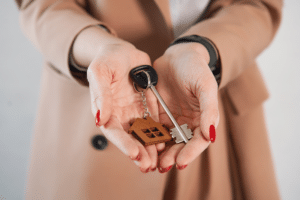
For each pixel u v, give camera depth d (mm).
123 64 604
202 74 555
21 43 1776
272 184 938
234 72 720
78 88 780
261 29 781
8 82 1782
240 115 894
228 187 918
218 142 849
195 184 870
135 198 776
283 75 1852
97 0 781
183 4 844
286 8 1813
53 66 792
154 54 824
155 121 687
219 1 866
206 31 697
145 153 539
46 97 854
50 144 839
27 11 804
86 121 758
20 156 1721
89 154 747
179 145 577
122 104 655
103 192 756
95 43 646
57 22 722
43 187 851
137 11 773
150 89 679
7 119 1762
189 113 657
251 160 915
